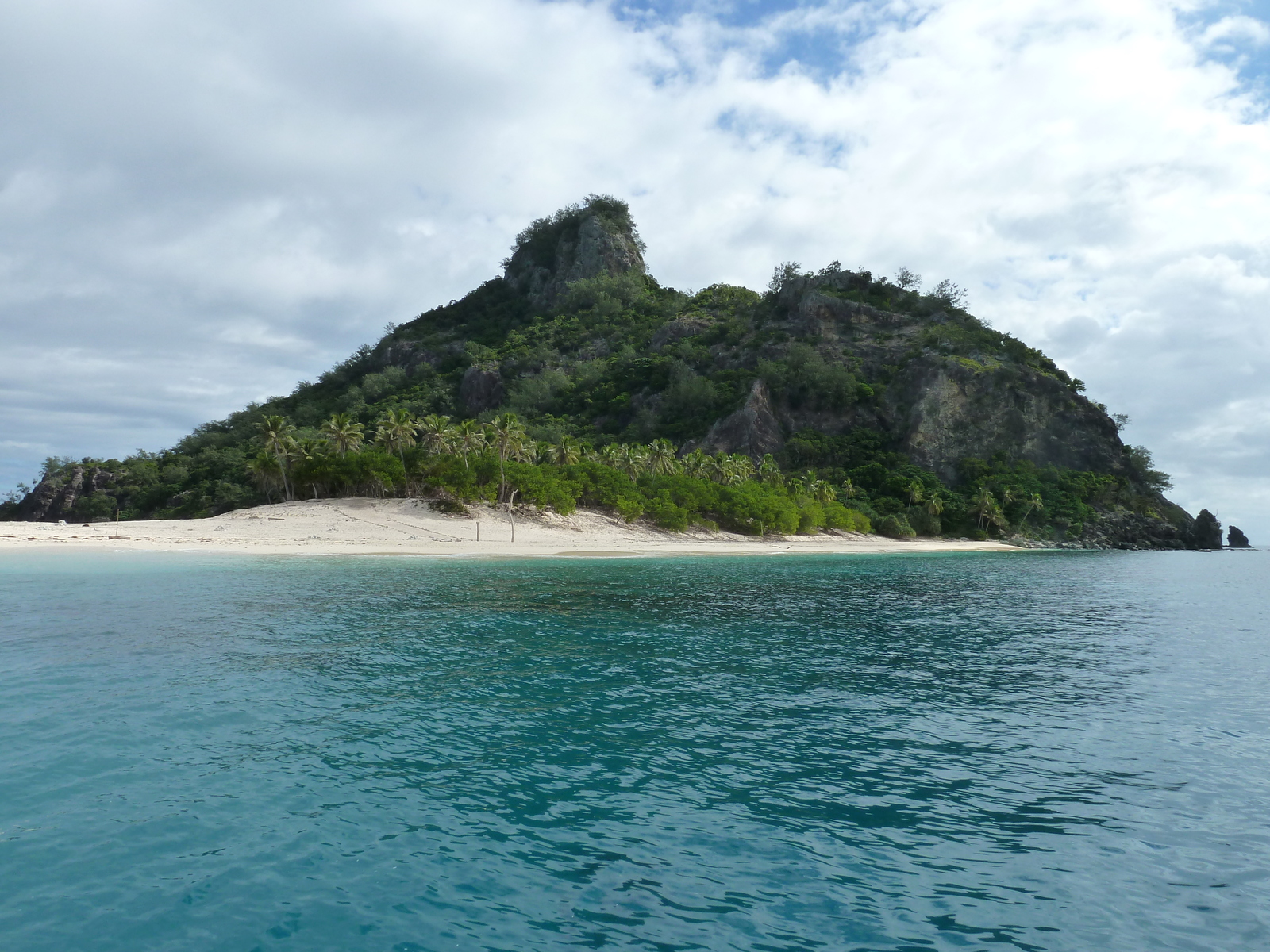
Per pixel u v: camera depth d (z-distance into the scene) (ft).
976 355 586.45
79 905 32.04
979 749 56.29
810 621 118.32
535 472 308.19
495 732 57.36
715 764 51.72
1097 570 267.59
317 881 34.60
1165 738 59.67
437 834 39.91
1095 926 32.55
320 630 97.76
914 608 139.13
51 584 140.87
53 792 43.73
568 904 33.27
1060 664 88.89
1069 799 46.88
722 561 243.81
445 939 30.22
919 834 41.50
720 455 439.22
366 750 52.54
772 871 36.78
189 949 29.04
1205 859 39.14
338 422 342.85
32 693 64.13
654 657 86.79
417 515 289.94
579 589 148.97
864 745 56.65
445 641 92.17
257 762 49.49
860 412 581.53
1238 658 93.45
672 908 33.14
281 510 293.02
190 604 117.29
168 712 59.82
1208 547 541.34
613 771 49.85
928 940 31.12
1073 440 546.67
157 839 38.24
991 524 479.00
